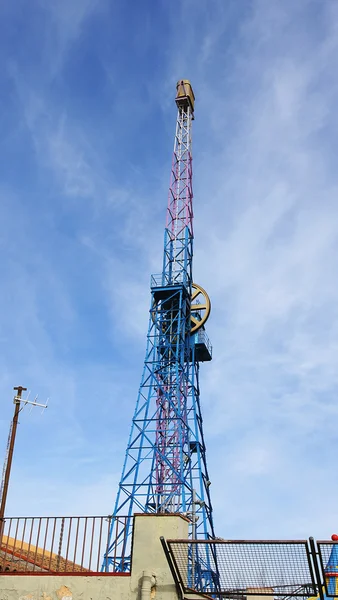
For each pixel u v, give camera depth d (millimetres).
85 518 17906
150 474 47562
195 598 15328
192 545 16344
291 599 17016
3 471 26781
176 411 50281
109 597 15969
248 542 15016
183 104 69375
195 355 59406
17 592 16703
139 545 16312
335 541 14203
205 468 54625
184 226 61656
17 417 28703
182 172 65250
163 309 56781
